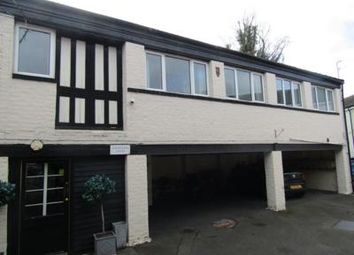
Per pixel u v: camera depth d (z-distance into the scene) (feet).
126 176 23.41
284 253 20.62
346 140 44.96
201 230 26.23
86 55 23.22
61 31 21.98
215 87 30.01
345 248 21.24
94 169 22.38
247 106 32.48
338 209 33.47
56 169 20.97
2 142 18.83
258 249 21.47
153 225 28.14
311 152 48.06
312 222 28.22
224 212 32.89
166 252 21.07
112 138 22.94
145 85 25.17
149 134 24.79
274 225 27.37
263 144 33.47
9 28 19.63
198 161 50.03
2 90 19.13
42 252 19.77
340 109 45.11
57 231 20.48
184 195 44.93
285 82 38.52
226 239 23.71
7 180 18.79
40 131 20.15
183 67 28.76
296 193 39.42
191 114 27.68
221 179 49.24
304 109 39.01
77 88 22.45
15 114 19.42
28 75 20.10
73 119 22.00
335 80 44.45
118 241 21.75
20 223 19.17
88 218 21.68
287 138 36.14
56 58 21.58
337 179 44.55
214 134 29.09
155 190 43.80
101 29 23.26
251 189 43.04
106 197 22.61
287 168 49.78
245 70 33.88
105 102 23.57
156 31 25.94
